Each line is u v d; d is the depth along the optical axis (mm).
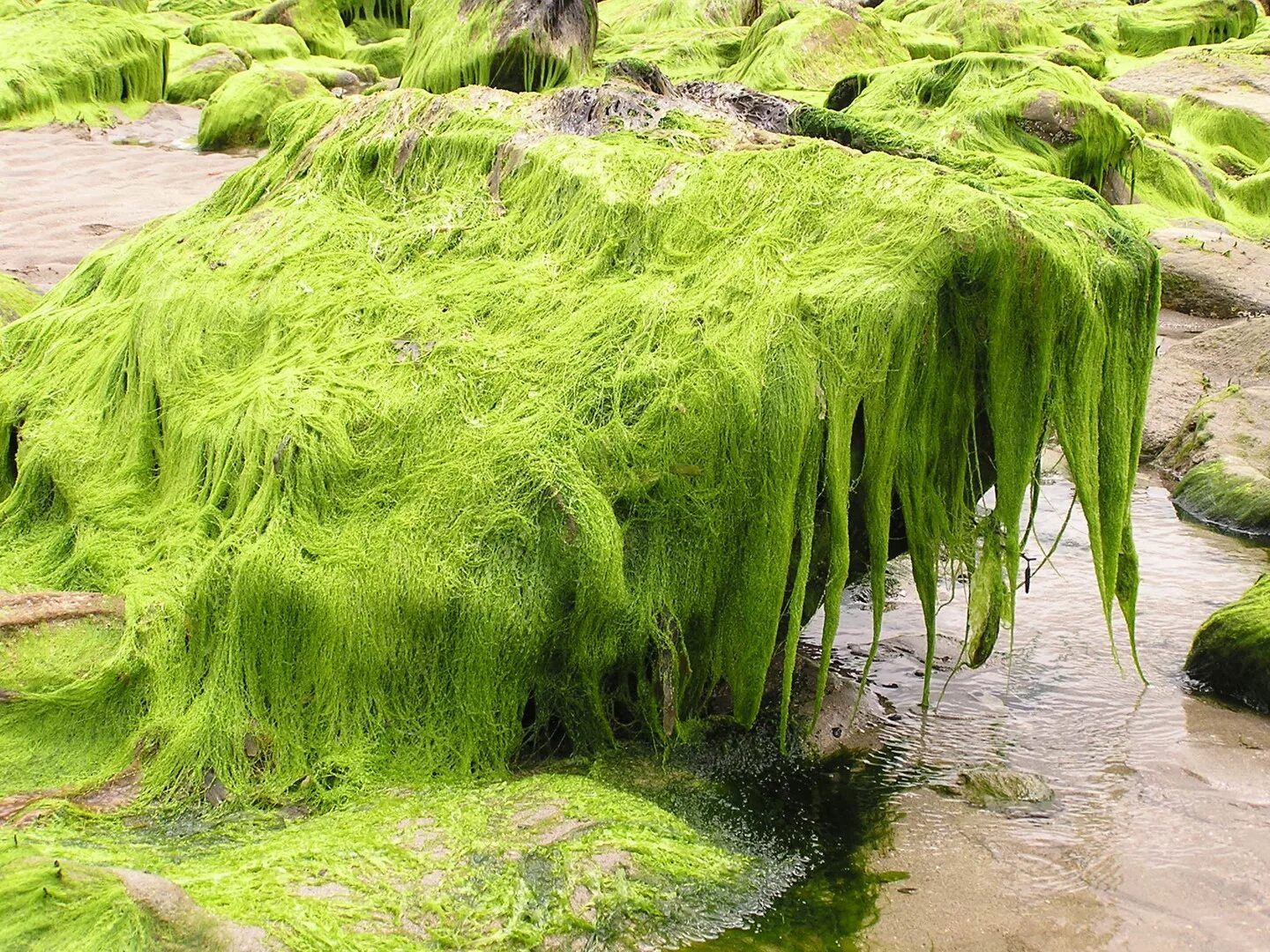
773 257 3809
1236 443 7125
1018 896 3088
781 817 3430
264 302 4656
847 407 3510
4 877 2605
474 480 3584
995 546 3883
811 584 3990
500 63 8398
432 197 4953
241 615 3623
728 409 3510
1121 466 3768
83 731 3607
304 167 5594
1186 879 3170
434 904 2768
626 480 3564
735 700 3670
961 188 3664
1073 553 5652
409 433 3830
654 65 5680
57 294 6152
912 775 3693
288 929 2613
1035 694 4266
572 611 3494
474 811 3146
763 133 4691
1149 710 4160
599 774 3568
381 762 3453
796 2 18125
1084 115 11852
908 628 4770
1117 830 3402
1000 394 3598
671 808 3424
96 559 4211
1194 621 4934
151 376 4676
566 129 4957
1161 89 19500
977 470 3879
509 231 4598
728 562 3588
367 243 4824
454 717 3494
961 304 3584
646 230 4180
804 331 3533
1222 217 13688
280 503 3773
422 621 3484
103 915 2506
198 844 3158
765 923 2949
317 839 3023
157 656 3699
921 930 2945
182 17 25719
